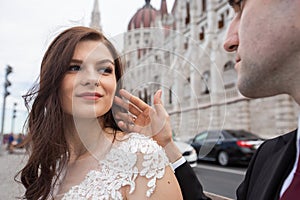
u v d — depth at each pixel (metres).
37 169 1.63
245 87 0.82
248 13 0.75
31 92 1.70
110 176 1.28
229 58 10.25
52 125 1.55
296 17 0.67
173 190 1.22
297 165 0.78
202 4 18.98
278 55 0.71
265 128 14.93
